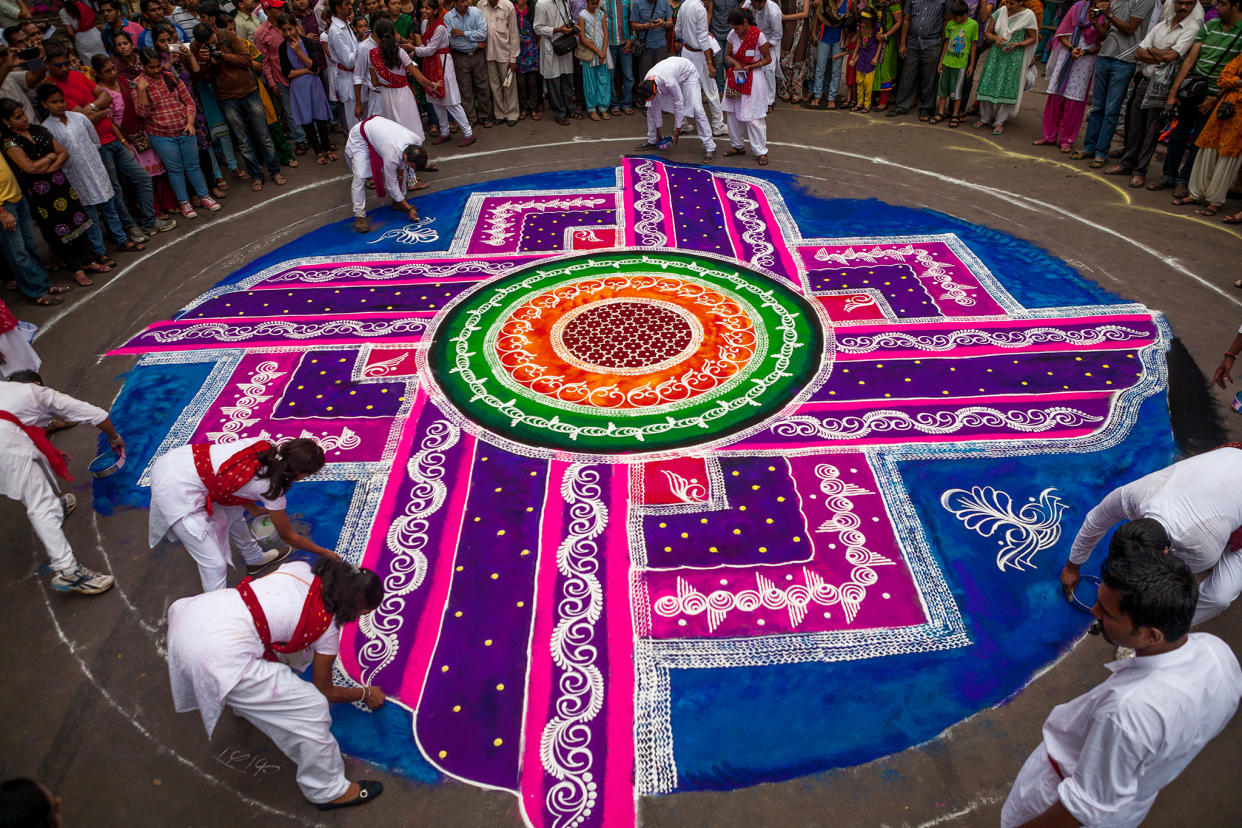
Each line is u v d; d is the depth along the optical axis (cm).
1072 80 926
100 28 989
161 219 888
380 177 839
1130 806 242
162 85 827
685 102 988
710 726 370
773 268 752
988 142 1022
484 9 1080
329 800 338
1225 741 352
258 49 967
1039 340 631
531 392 595
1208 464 342
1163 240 766
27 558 477
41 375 637
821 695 381
